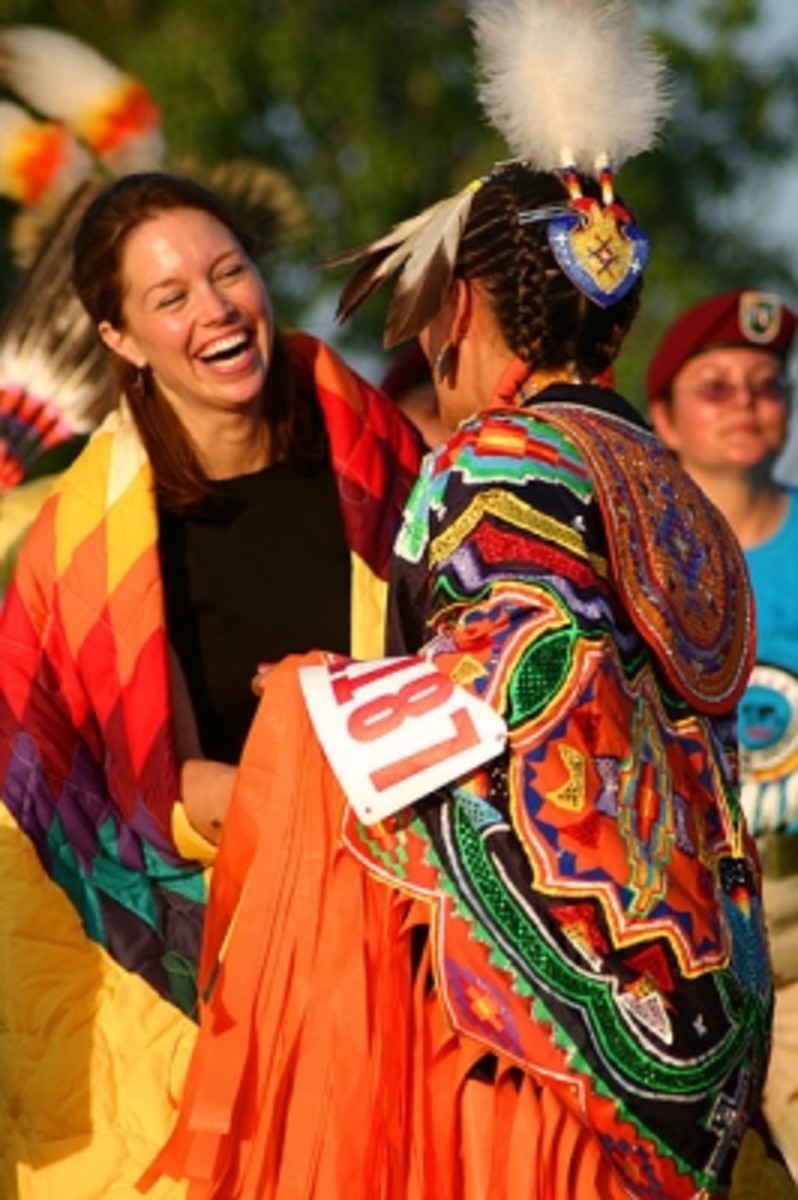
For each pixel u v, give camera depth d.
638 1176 6.87
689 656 7.06
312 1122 7.11
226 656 8.55
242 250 8.47
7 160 9.87
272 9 25.86
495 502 6.88
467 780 6.86
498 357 7.26
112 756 8.51
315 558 8.62
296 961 7.14
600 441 7.05
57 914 8.49
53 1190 8.35
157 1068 8.43
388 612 7.24
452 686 6.80
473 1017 6.88
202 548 8.62
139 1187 7.34
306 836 7.14
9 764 8.51
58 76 9.98
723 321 11.14
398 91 25.89
